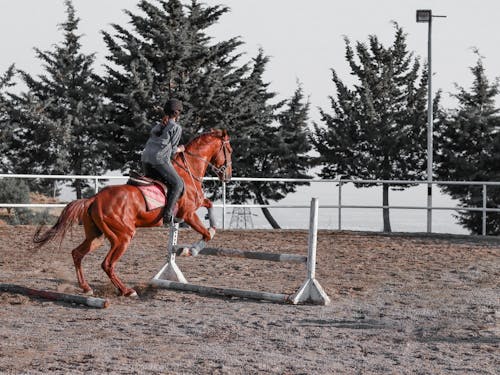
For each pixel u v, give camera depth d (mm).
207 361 6961
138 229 20328
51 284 11391
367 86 38594
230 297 10617
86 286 10438
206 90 34781
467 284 11906
